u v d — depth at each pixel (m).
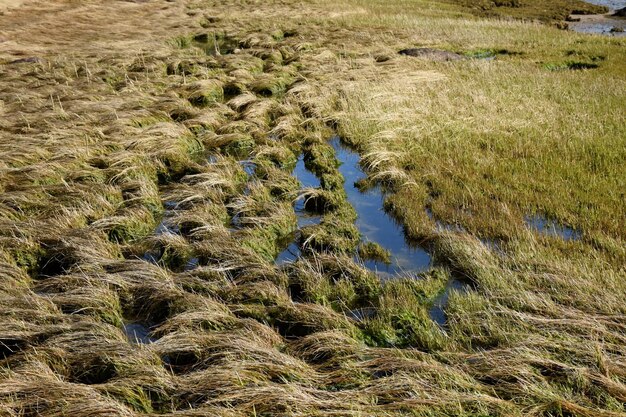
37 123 15.18
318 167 13.51
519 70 21.11
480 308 7.51
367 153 13.95
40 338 6.99
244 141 14.84
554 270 8.05
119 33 30.48
